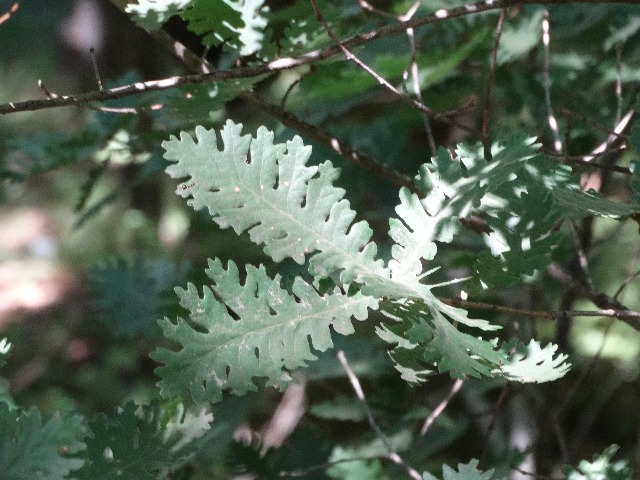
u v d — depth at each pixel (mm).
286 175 961
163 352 932
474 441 2465
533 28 1521
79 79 8156
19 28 10195
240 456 1349
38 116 8789
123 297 1426
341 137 1643
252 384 938
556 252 1321
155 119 1423
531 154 985
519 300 1414
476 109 1608
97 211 1528
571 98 1514
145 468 977
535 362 953
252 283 949
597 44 1621
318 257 955
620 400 2814
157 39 1157
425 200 992
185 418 1025
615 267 2846
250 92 1190
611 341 2795
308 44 1142
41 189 8812
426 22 1066
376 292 924
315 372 1491
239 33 1125
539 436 1538
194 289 942
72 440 930
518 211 963
